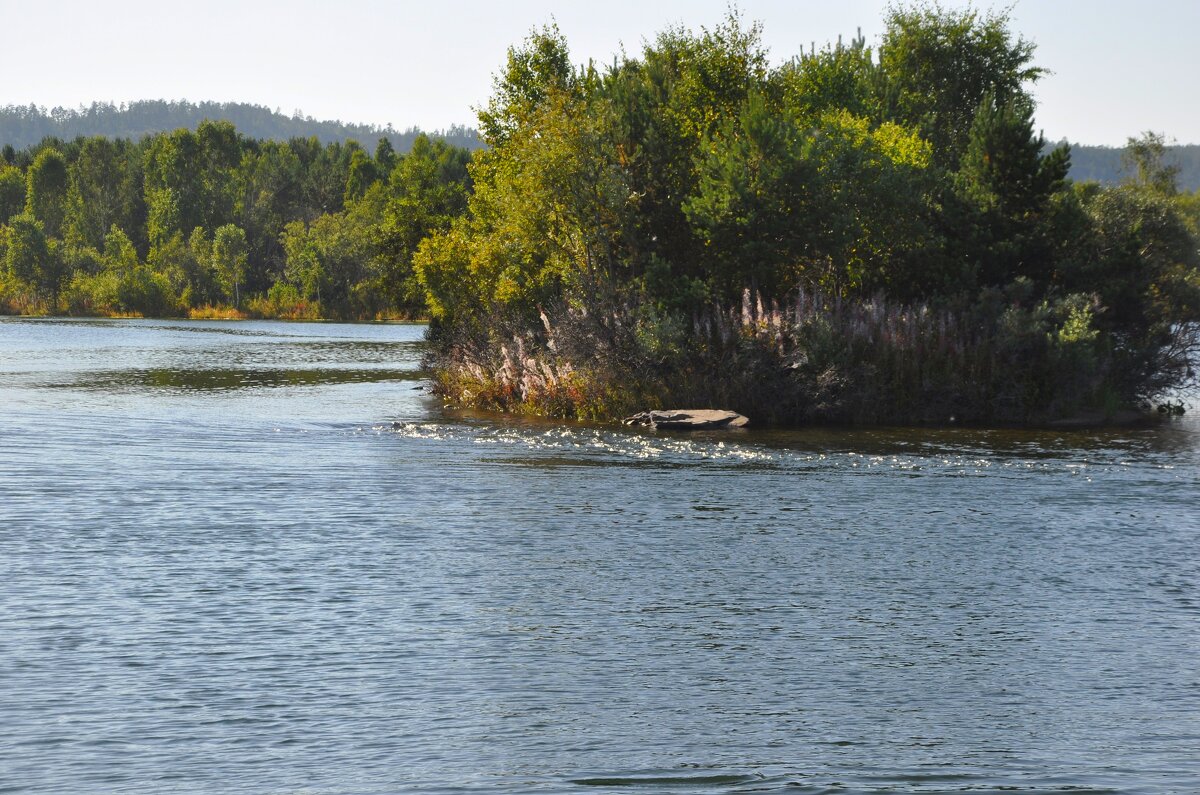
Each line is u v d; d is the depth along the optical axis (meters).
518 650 16.86
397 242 102.44
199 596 19.69
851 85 93.94
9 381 69.62
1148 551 24.34
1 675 15.37
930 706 14.69
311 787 11.95
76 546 23.53
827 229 60.34
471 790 11.90
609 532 25.84
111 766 12.46
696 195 63.44
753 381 53.06
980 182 64.06
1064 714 14.44
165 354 103.44
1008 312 55.47
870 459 39.03
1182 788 12.06
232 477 33.19
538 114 64.12
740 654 16.81
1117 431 49.25
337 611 18.86
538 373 56.59
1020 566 22.83
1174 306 68.44
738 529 26.36
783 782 12.17
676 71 71.31
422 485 32.25
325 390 66.69
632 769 12.52
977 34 123.56
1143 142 156.00
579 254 63.84
